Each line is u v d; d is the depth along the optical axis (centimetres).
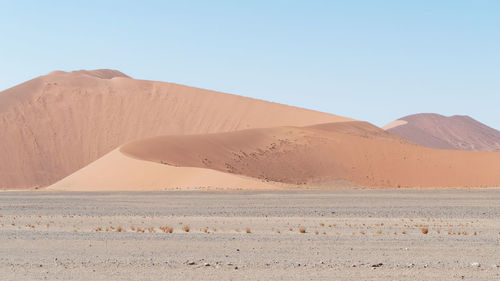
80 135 13862
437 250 1717
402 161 10644
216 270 1384
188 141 10294
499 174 10106
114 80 16488
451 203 4247
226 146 10631
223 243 1923
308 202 4384
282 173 10106
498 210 3559
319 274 1327
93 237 2127
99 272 1373
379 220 2936
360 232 2275
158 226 2695
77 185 7650
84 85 15762
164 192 5888
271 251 1720
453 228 2491
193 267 1427
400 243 1881
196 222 2881
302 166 10444
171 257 1616
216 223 2816
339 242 1920
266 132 11850
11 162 12506
